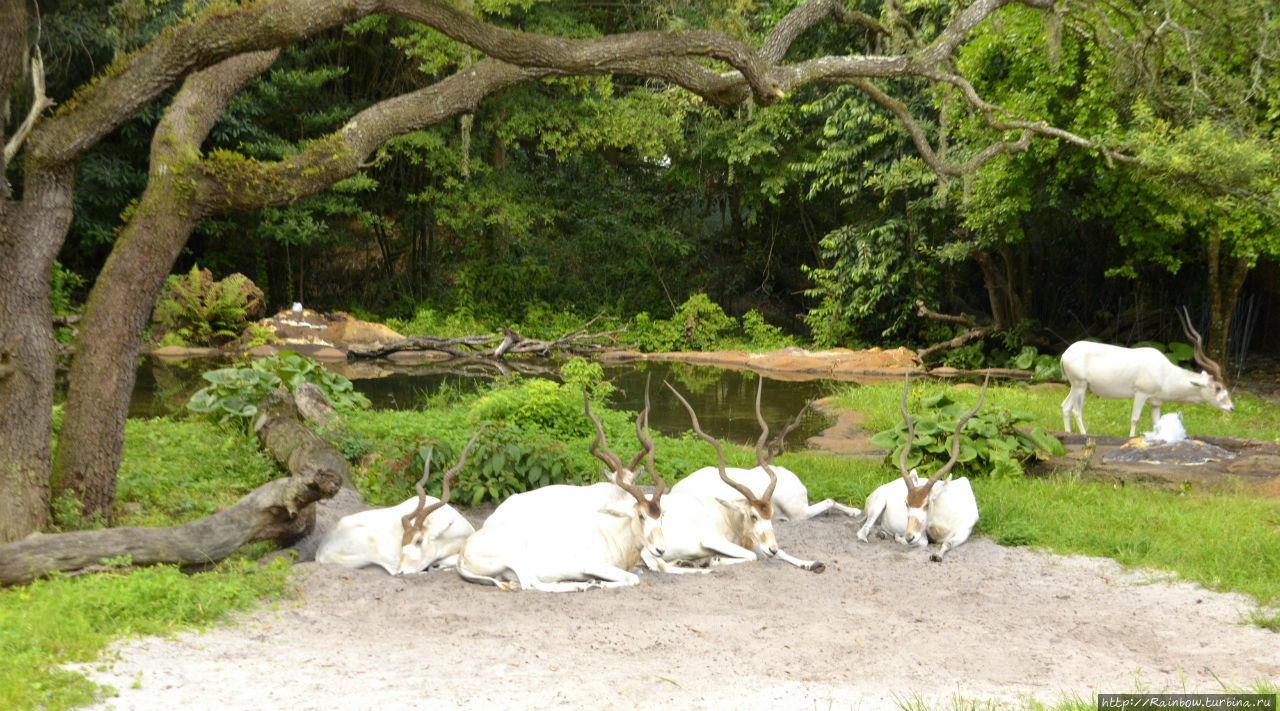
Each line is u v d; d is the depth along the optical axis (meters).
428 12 8.31
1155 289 24.45
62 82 22.72
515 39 8.59
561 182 32.38
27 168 8.01
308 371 14.13
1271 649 6.36
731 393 20.02
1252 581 7.71
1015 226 20.44
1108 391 13.91
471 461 10.05
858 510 10.05
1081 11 13.12
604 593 7.33
